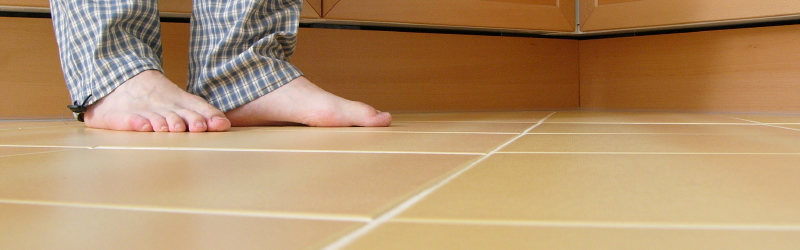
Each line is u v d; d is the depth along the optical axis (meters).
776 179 0.36
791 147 0.57
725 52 1.59
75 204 0.30
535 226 0.24
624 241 0.21
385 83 1.62
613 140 0.66
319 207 0.28
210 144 0.63
